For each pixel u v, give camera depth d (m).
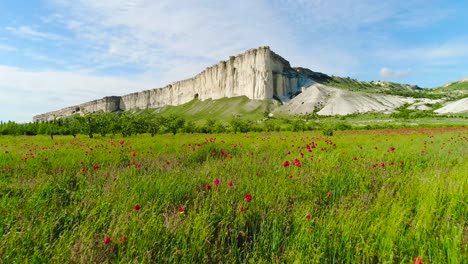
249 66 181.12
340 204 4.77
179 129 58.31
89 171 8.20
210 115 173.25
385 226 3.64
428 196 4.77
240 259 3.35
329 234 3.61
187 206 5.10
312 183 6.04
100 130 41.06
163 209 4.84
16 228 3.66
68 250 3.24
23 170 9.02
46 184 6.07
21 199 5.18
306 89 178.38
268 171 7.39
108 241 3.32
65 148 16.64
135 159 10.99
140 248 3.30
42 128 58.78
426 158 9.62
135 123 46.84
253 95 177.12
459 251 3.12
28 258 3.14
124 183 6.14
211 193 5.69
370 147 13.12
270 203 4.82
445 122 75.69
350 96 164.25
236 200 5.11
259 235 3.84
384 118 111.06
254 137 27.64
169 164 9.41
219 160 9.85
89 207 4.78
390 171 7.43
